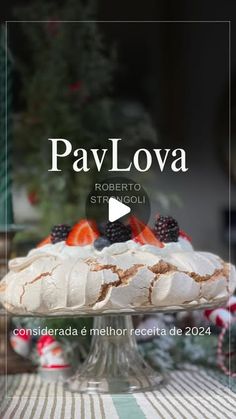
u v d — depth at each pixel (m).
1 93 1.78
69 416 1.20
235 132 3.82
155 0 3.57
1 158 1.70
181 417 1.18
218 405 1.26
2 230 1.63
